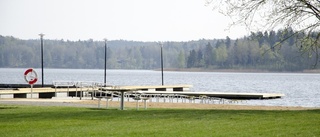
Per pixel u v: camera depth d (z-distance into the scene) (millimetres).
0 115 26812
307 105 57594
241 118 24203
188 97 52875
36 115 26719
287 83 141125
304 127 20891
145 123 22734
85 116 25969
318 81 160750
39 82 134625
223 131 19891
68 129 20906
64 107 33656
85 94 55531
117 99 54031
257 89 105000
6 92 49750
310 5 30312
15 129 21297
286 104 57062
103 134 19297
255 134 19109
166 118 24688
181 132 19656
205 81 158750
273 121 22906
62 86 63781
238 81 157750
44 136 19016
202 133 19375
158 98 52219
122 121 23750
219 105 43375
